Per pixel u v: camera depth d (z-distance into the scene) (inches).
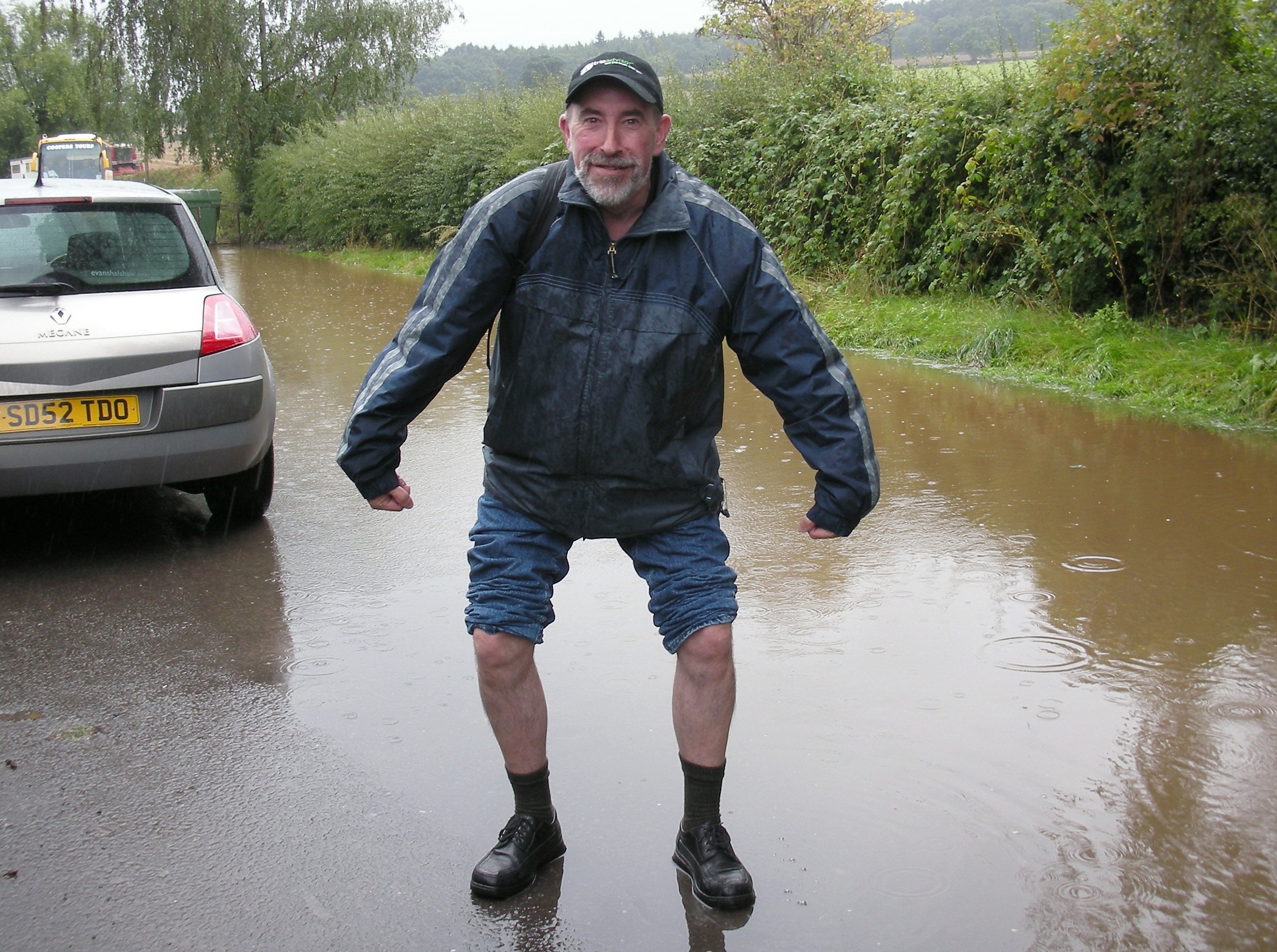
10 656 155.8
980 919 97.0
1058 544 193.3
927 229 468.1
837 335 423.8
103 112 1338.6
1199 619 160.6
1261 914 96.9
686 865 104.5
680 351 96.4
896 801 115.6
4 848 110.0
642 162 93.3
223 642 159.8
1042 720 132.2
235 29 1315.2
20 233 198.2
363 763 125.7
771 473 245.1
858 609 166.9
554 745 128.6
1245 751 124.3
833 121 528.4
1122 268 374.3
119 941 96.1
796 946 94.4
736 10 1074.1
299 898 101.9
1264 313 339.9
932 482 232.5
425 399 101.3
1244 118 339.0
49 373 185.8
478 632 102.0
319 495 236.4
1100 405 305.4
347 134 1087.6
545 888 103.4
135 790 120.6
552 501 100.8
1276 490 221.5
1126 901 99.0
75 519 222.5
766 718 133.4
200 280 207.2
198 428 196.2
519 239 96.6
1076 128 383.9
